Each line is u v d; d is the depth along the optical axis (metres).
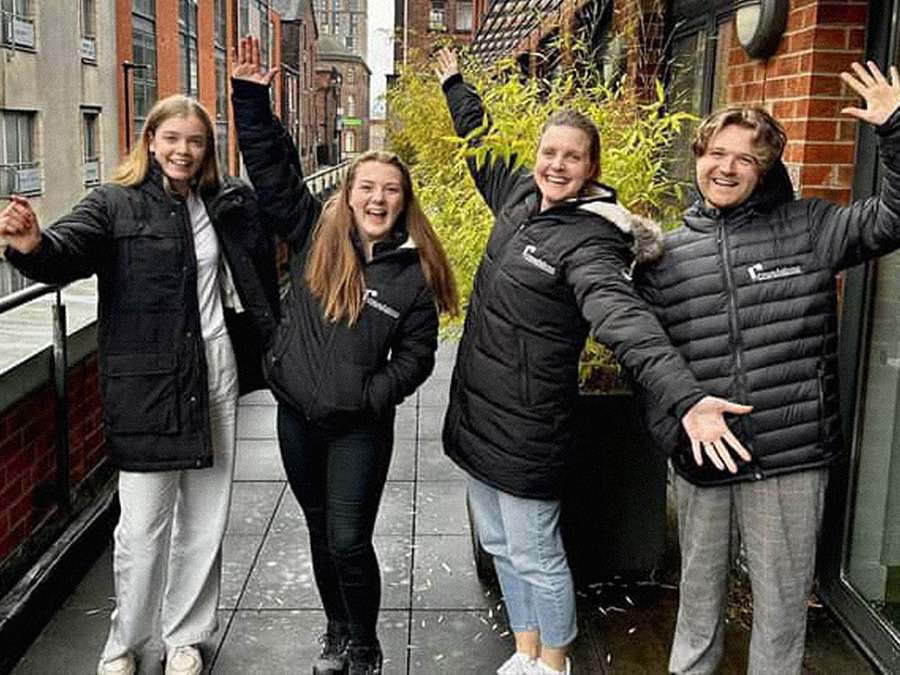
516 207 2.70
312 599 3.62
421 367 2.81
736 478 2.48
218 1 32.03
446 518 4.42
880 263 3.18
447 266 2.85
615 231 2.51
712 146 2.46
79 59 21.17
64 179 20.67
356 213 2.76
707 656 2.70
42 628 3.39
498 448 2.66
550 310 2.54
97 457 4.39
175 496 2.99
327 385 2.74
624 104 4.23
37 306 4.63
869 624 3.15
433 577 3.81
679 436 2.53
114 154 23.16
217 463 3.04
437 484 4.87
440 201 4.47
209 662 3.19
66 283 2.76
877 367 3.21
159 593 3.01
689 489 2.59
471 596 3.66
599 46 6.48
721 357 2.46
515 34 9.96
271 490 4.72
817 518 2.49
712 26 4.58
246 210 2.94
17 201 2.50
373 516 2.89
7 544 3.40
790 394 2.44
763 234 2.46
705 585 2.64
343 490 2.81
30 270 2.60
